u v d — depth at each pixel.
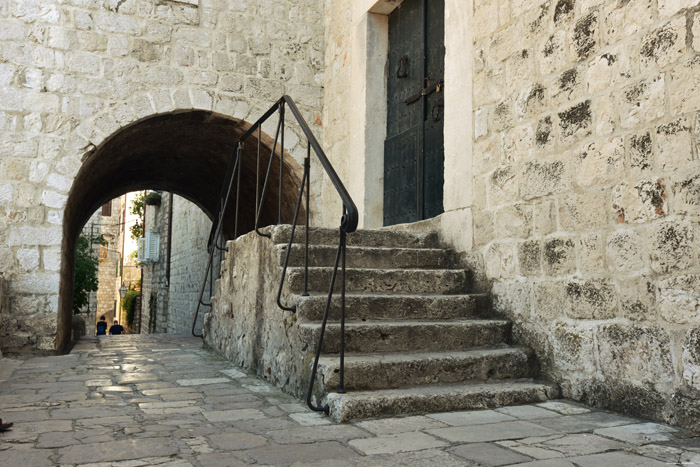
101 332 14.70
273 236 4.05
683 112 2.72
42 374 4.11
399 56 6.20
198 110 6.56
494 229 4.09
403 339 3.45
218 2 6.80
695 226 2.62
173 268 15.15
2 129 5.69
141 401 3.13
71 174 5.88
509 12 4.07
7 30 5.84
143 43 6.37
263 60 6.95
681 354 2.65
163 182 10.23
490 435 2.45
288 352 3.50
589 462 2.06
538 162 3.69
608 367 3.04
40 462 2.03
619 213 3.05
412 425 2.63
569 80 3.47
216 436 2.41
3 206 5.59
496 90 4.16
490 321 3.74
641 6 2.98
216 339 5.48
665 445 2.31
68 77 6.00
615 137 3.11
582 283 3.26
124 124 6.18
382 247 4.45
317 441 2.34
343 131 6.73
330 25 7.20
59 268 5.69
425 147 5.59
